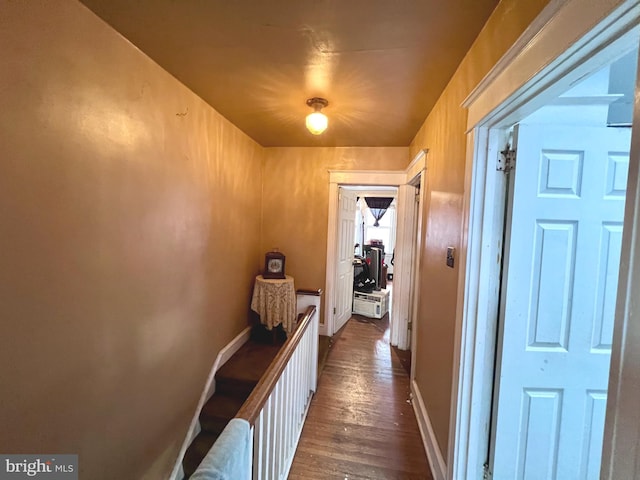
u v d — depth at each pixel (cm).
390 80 182
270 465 136
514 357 130
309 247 362
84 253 127
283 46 151
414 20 128
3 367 99
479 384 137
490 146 131
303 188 358
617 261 124
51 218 113
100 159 134
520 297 129
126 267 151
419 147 274
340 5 120
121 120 145
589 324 126
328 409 231
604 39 68
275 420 138
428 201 229
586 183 123
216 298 253
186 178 203
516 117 117
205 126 225
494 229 133
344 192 392
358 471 175
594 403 129
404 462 183
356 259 541
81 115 124
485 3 116
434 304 196
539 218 126
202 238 227
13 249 100
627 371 51
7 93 97
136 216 157
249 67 172
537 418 131
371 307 459
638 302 49
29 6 102
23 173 103
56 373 117
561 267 126
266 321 308
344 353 329
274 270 320
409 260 339
